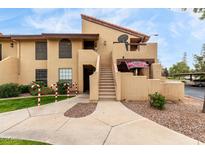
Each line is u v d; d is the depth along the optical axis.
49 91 15.96
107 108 9.77
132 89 12.26
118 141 5.43
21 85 17.11
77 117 8.16
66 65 17.25
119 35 18.59
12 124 7.26
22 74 17.86
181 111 9.17
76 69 17.23
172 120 7.51
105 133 6.11
